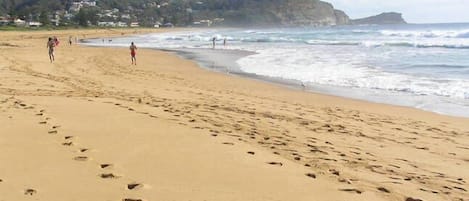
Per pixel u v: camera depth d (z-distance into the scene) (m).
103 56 34.00
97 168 5.18
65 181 4.65
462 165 6.73
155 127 7.84
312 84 18.66
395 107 13.32
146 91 14.55
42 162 5.36
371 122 10.55
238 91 16.14
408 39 55.97
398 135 9.03
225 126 8.51
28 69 20.44
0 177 4.73
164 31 160.00
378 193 4.84
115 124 8.00
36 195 4.21
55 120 8.15
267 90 16.80
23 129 7.26
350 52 35.34
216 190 4.56
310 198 4.48
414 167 6.39
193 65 27.97
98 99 11.43
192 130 7.68
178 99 12.77
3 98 10.86
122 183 4.64
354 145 7.66
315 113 11.55
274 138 7.66
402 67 23.47
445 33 72.50
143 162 5.53
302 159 6.21
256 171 5.33
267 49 42.28
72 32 117.69
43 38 76.44
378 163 6.41
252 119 9.71
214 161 5.69
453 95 15.37
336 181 5.17
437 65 23.84
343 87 17.77
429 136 9.11
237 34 108.56
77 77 18.14
